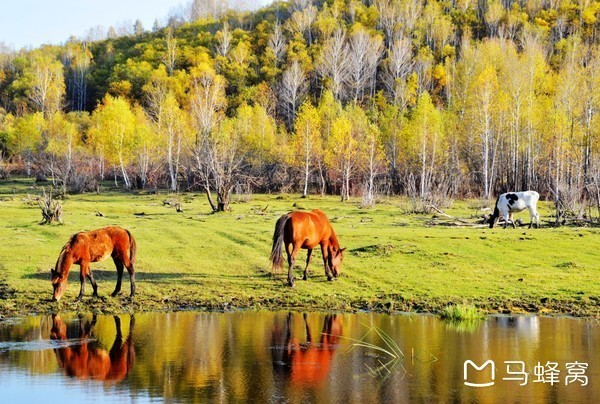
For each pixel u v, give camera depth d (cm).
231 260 2130
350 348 1199
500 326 1376
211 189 6069
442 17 12825
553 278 1847
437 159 6219
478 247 2320
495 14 12756
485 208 4116
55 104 11419
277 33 12769
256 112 7931
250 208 4316
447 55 11975
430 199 4062
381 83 11594
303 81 11181
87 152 7581
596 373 1052
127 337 1271
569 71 6506
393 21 13225
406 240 2462
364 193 4819
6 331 1320
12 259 2056
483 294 1675
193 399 920
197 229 2948
